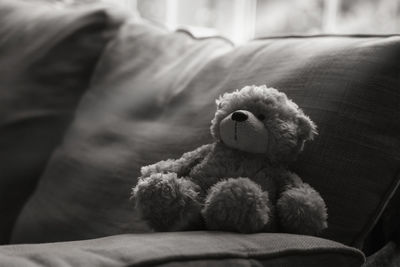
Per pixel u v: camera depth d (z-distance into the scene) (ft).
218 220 2.95
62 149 4.75
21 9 5.71
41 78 5.13
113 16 5.28
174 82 4.42
